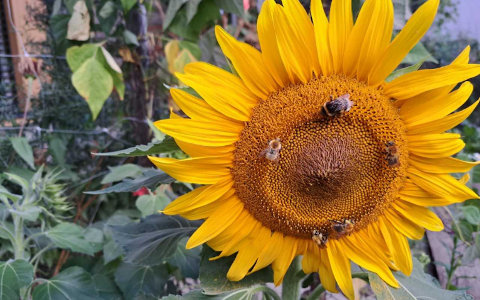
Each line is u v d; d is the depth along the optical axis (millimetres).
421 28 222
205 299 282
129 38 506
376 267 254
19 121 579
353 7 305
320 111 238
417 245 507
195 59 500
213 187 245
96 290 392
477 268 495
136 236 331
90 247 401
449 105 237
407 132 249
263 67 235
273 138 241
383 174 250
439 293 267
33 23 602
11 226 427
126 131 609
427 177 251
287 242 261
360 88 242
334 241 259
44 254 500
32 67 528
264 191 247
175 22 485
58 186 402
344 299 550
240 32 570
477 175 440
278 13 226
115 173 462
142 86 540
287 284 290
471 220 408
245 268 252
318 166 245
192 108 231
